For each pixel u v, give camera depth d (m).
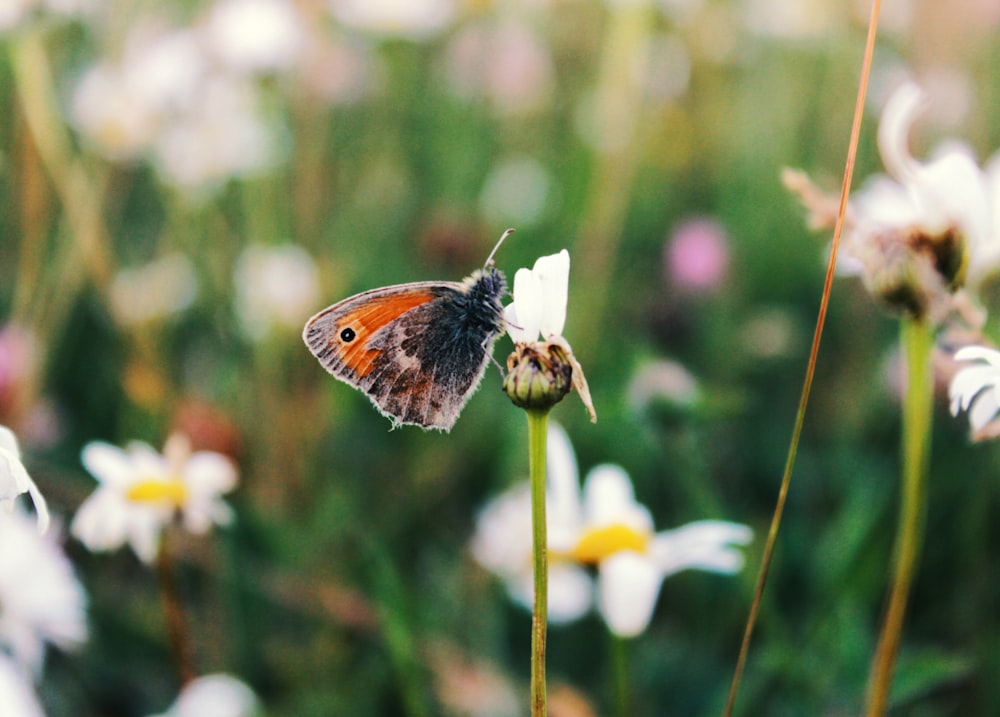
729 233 0.35
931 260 0.18
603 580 0.20
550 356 0.15
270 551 0.25
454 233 0.34
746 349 0.30
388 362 0.19
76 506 0.25
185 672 0.21
